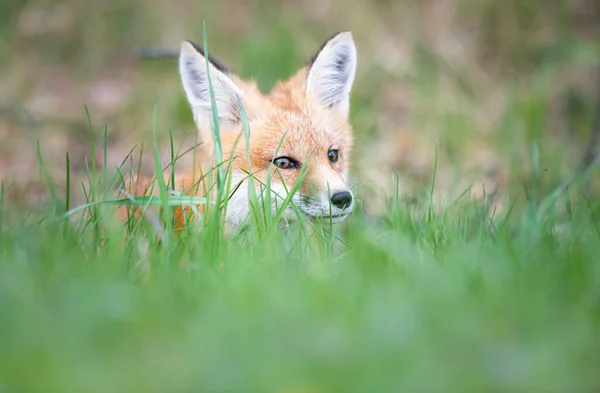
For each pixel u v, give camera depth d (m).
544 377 4.78
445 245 7.93
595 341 5.23
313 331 5.27
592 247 7.34
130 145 16.31
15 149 15.59
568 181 10.95
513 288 6.15
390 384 4.63
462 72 18.67
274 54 17.39
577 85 18.31
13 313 5.49
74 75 18.64
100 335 5.22
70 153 15.77
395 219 9.01
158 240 8.79
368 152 15.70
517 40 19.23
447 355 5.02
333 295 5.88
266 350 5.03
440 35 19.03
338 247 9.48
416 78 18.28
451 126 17.14
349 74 11.22
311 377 4.70
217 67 10.56
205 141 10.55
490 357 4.99
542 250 7.50
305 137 10.16
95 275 6.41
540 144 16.09
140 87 17.94
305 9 19.12
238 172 9.99
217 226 7.51
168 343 5.13
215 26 19.02
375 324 5.31
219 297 5.95
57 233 8.12
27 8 19.38
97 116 17.16
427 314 5.55
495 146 16.84
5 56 18.70
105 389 4.55
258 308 5.64
